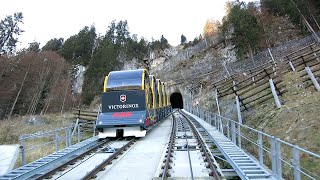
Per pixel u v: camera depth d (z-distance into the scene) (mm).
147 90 19453
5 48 77438
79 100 77562
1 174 9977
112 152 13797
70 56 117500
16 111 65250
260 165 9727
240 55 54156
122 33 141000
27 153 17375
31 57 71250
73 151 13844
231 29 73438
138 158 12227
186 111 56688
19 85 65875
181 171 9867
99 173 9898
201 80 61688
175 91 69312
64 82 75750
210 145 15500
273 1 70250
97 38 123500
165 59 118500
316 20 53781
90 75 85500
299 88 19297
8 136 25438
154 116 21203
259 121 17953
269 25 62594
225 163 12742
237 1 101875
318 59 24297
